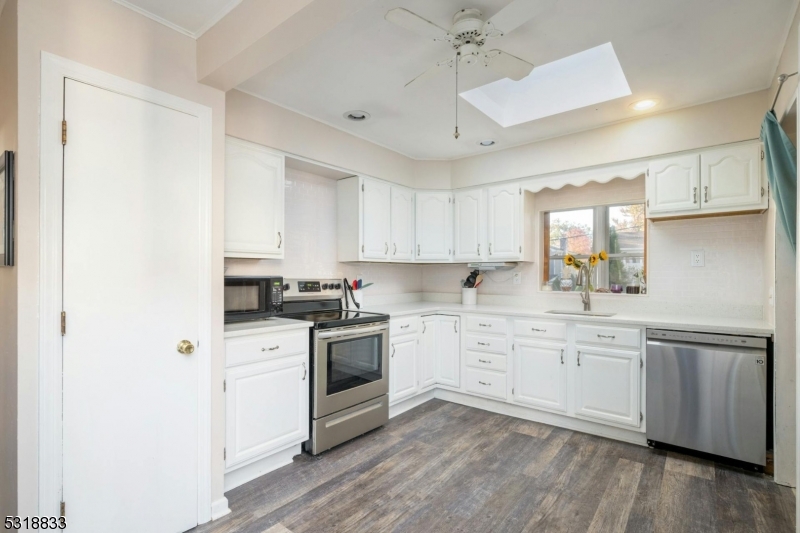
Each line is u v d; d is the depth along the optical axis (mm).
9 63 1545
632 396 2785
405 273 4438
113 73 1686
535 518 1960
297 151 2967
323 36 2018
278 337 2418
